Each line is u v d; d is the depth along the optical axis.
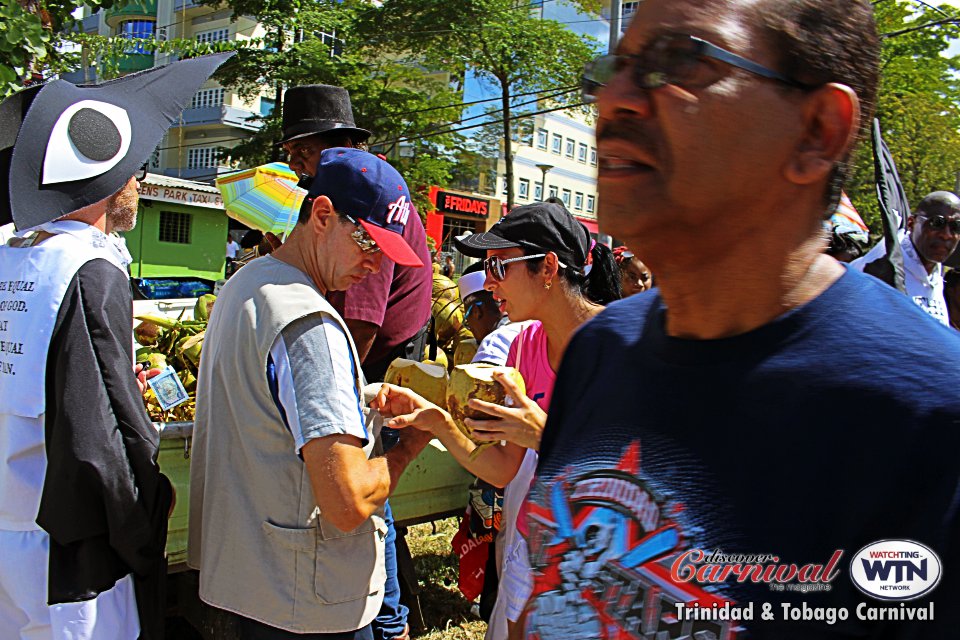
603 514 1.09
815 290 1.00
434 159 26.36
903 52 22.28
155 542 2.15
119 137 2.29
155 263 17.70
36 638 2.12
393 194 2.14
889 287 1.00
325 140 3.48
